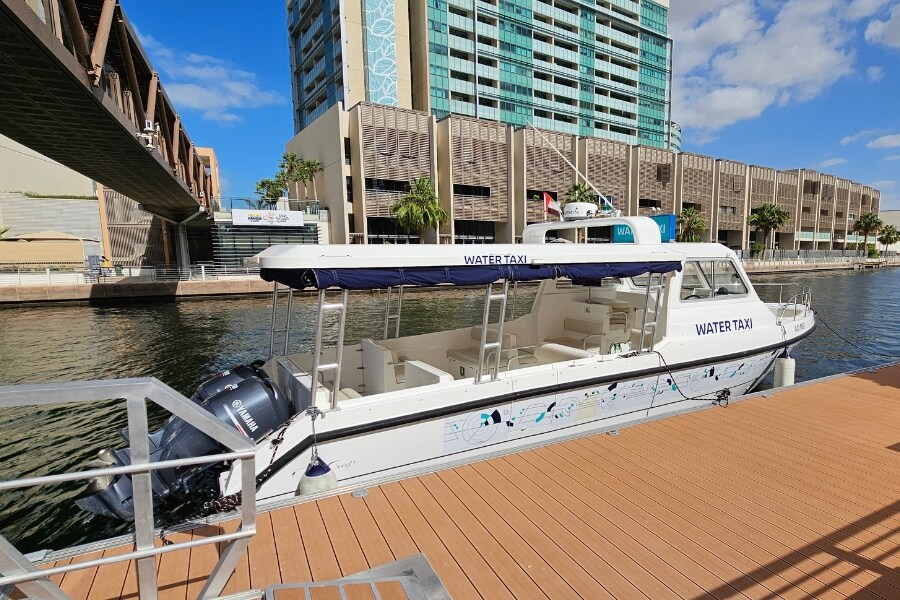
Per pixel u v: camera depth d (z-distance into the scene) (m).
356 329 15.59
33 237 28.03
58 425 7.30
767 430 4.54
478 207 40.22
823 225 68.56
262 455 3.54
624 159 47.00
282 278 3.74
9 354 12.52
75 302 23.53
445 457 4.38
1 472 5.88
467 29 48.22
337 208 36.06
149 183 20.78
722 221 54.59
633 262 4.99
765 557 2.67
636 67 61.88
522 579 2.49
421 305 21.67
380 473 4.08
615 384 5.27
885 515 3.09
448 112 47.59
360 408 3.94
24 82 10.09
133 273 28.39
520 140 41.38
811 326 8.05
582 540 2.82
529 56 52.00
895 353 12.08
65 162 17.33
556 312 6.89
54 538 4.49
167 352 12.68
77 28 9.76
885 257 76.12
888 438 4.34
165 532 2.86
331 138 36.56
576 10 55.62
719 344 6.13
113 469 1.79
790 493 3.38
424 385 4.61
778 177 60.41
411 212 33.84
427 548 2.74
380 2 42.81
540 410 4.83
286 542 2.77
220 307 22.58
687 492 3.39
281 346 13.30
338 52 42.94
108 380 1.73
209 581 2.10
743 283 6.71
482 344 4.46
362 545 2.76
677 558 2.66
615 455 4.00
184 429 3.77
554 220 7.71
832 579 2.48
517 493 3.37
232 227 31.08
